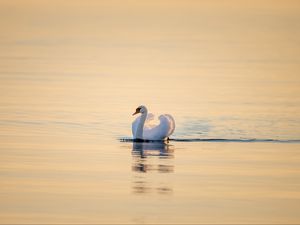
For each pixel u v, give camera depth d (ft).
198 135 106.63
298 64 195.62
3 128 108.88
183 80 167.32
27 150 94.07
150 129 102.32
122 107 130.41
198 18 344.08
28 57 205.87
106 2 438.40
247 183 78.89
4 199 71.72
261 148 97.86
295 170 85.10
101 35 270.87
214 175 82.23
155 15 358.43
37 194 73.56
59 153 92.63
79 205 70.03
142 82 163.84
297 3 429.38
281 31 286.25
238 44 244.42
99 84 159.53
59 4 410.52
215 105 133.39
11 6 384.68
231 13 368.48
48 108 127.24
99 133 107.04
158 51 226.17
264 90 152.15
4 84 155.74
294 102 136.77
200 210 69.15
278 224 65.72
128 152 94.17
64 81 162.91
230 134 107.55
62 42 246.27
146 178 80.28
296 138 104.99
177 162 88.48
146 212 68.18
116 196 73.00
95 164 86.74
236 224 65.57
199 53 221.46
